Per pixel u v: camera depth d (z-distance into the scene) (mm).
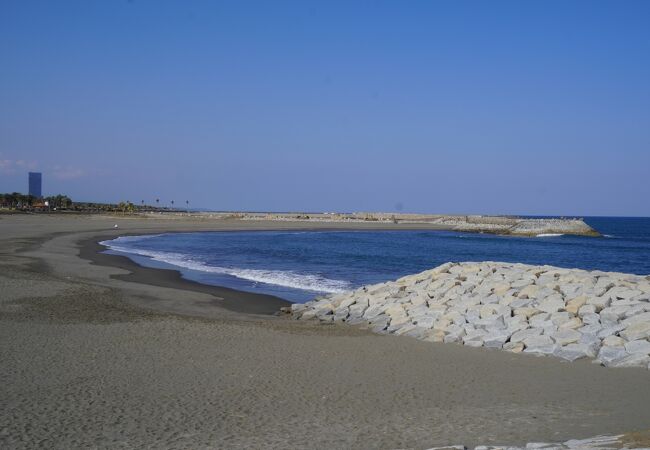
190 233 63656
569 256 46094
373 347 11320
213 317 14930
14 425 6844
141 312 14734
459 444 6410
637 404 7883
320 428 6941
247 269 28656
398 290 16234
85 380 8633
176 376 8969
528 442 6391
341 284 23422
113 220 83062
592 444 6004
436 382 8945
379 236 69750
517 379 9148
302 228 83750
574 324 11539
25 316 13195
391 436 6688
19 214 85438
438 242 60750
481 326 12461
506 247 55312
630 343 10414
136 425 6945
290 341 11680
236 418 7258
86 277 22047
